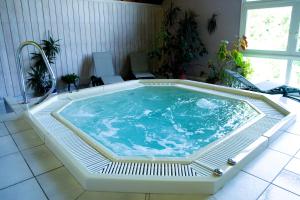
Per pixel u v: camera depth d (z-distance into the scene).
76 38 4.65
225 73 4.19
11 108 2.59
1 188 1.26
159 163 1.45
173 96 3.49
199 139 2.17
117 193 1.23
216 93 3.18
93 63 5.01
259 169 1.42
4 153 1.63
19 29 3.93
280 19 4.09
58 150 1.54
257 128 1.96
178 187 1.21
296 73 4.10
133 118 2.73
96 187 1.24
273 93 3.20
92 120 2.63
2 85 3.89
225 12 4.82
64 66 4.59
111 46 5.24
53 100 2.85
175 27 5.81
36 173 1.39
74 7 4.50
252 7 4.39
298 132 1.93
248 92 2.96
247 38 4.60
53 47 4.16
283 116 2.23
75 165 1.36
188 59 5.16
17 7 3.85
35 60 4.19
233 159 1.39
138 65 5.55
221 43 4.52
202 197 1.19
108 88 3.52
